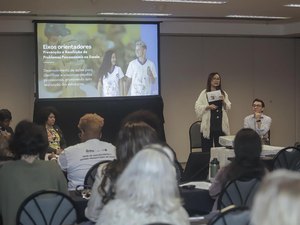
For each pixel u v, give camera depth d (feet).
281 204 3.73
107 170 8.84
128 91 30.40
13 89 30.12
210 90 24.76
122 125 9.31
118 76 30.19
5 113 21.39
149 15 29.68
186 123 33.32
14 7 25.45
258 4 25.75
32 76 30.25
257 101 23.59
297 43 35.91
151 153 6.63
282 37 35.32
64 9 26.58
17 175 10.39
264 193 3.87
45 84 29.04
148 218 6.54
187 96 33.27
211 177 14.51
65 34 29.22
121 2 24.67
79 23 29.45
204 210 12.03
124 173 6.73
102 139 29.78
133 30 30.37
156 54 30.81
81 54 29.55
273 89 35.42
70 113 29.27
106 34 29.94
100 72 29.89
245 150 11.04
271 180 3.92
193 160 16.33
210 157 16.16
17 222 9.82
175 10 27.63
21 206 9.80
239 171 11.02
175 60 32.94
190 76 33.30
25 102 30.30
